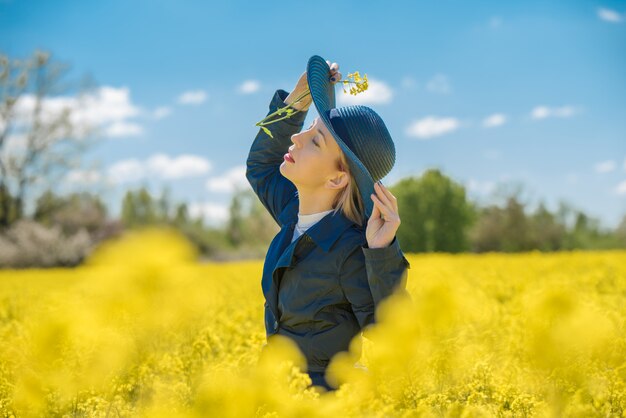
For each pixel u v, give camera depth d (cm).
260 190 385
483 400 249
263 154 386
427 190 5869
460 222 5884
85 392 257
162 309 140
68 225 4853
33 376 233
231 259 4647
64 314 155
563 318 162
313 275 314
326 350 313
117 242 113
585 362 188
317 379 311
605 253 2412
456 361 255
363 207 323
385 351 149
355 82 318
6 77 4125
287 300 321
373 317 305
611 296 606
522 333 301
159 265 112
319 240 314
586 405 184
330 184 326
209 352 354
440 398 233
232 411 145
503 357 306
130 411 241
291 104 357
